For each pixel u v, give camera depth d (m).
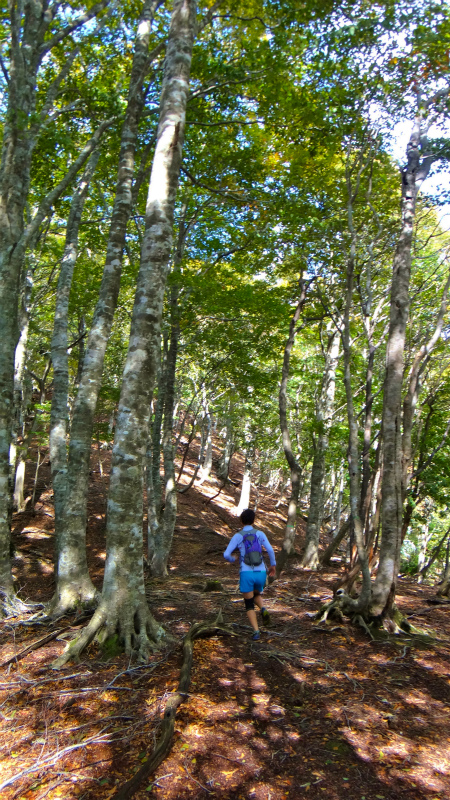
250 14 8.34
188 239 12.50
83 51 8.80
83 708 3.69
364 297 9.66
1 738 3.37
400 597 8.07
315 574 11.20
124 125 7.14
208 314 11.30
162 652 4.66
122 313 15.44
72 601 5.96
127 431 5.00
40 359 23.67
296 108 8.10
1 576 6.15
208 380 14.76
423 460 11.88
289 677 4.32
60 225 13.31
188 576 10.92
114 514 4.93
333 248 9.17
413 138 6.27
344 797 2.80
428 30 6.11
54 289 15.09
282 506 28.95
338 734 3.44
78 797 2.79
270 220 9.75
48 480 17.42
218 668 4.39
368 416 6.95
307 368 17.05
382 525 5.92
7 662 4.46
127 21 9.22
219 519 19.42
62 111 7.73
